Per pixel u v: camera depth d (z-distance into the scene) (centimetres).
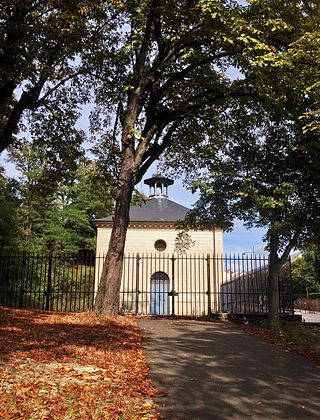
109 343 882
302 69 1379
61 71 1571
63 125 1961
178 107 1669
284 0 1447
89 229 4362
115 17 1577
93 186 2106
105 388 575
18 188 3092
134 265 3127
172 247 3194
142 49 1489
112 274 1377
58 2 1290
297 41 1266
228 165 1536
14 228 2786
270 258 1473
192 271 3122
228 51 1474
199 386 623
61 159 2047
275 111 1509
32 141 2016
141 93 1481
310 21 1395
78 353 768
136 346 884
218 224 1608
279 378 687
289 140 1486
